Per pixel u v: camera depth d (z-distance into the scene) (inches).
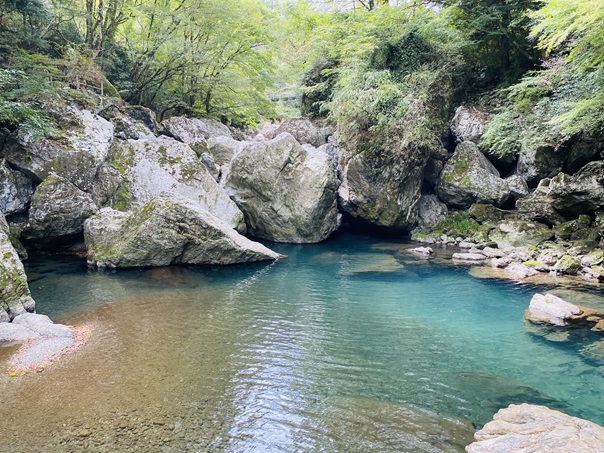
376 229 713.0
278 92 1320.1
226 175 700.0
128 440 165.5
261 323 307.4
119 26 895.7
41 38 658.8
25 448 159.6
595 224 508.1
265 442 167.2
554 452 152.4
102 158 562.6
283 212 649.6
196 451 159.9
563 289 390.0
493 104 728.3
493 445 159.6
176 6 860.0
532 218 597.3
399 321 316.8
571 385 219.9
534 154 628.1
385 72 663.1
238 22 867.4
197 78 930.1
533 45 699.4
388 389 213.8
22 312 298.0
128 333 280.1
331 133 827.4
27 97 550.0
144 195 575.8
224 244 484.1
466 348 267.1
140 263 460.8
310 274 460.8
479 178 668.1
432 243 641.0
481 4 728.3
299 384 216.5
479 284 415.8
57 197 489.4
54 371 223.5
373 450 163.2
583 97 508.4
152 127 745.0
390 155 668.1
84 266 464.8
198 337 276.7
